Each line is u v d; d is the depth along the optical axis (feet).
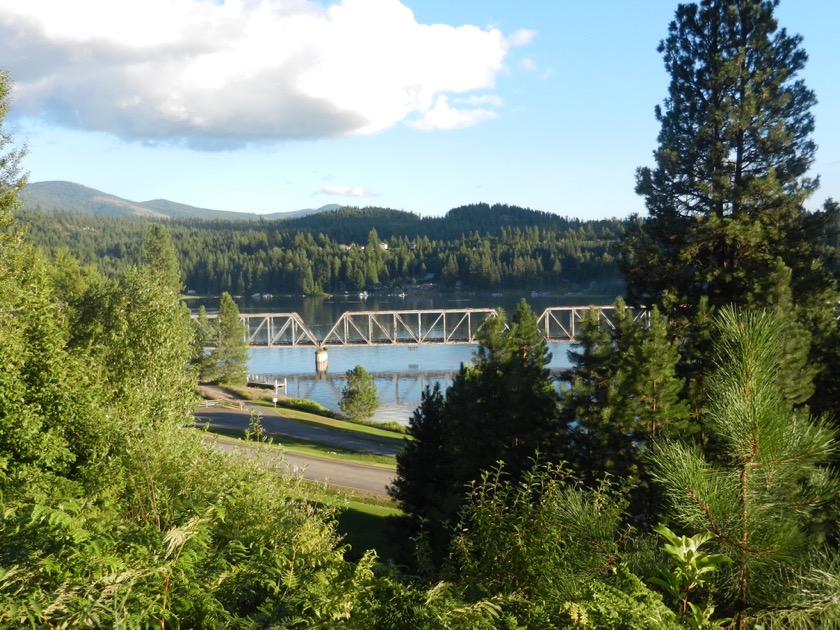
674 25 86.99
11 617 10.61
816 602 10.41
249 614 14.60
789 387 50.80
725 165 84.58
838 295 76.38
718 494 10.52
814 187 81.30
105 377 54.29
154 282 81.05
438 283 645.92
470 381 67.92
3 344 39.55
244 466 38.99
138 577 12.40
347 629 13.02
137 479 32.63
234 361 213.87
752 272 75.87
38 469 34.35
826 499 10.36
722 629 11.37
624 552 15.17
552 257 553.23
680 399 61.05
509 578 16.43
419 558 19.83
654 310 59.98
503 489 20.84
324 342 248.52
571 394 62.80
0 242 56.80
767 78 81.61
